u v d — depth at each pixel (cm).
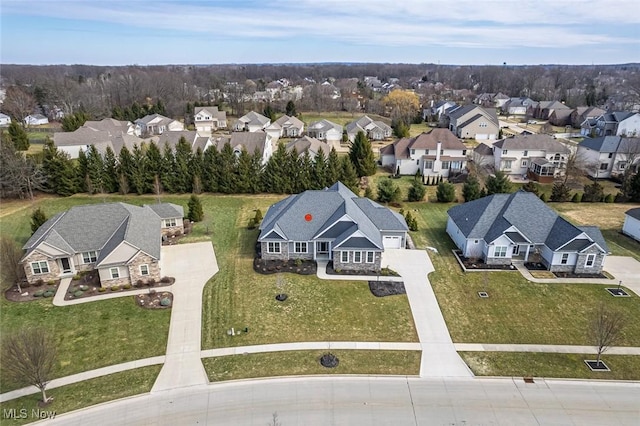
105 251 3422
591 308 3161
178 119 12106
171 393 2372
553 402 2331
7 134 7369
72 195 5634
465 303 3231
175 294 3309
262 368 2558
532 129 10775
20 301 3186
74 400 2312
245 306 3169
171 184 5703
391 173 6812
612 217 4888
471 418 2227
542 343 2805
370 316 3066
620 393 2395
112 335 2834
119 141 7281
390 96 13125
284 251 3819
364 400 2330
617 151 6228
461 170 6556
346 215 3738
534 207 3969
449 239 4334
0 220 4675
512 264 3775
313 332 2891
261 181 5750
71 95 12319
